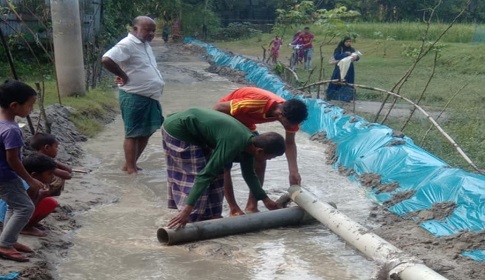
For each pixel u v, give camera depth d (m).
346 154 8.97
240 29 41.88
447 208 6.36
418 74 20.47
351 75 14.88
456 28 28.31
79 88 12.39
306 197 6.38
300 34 22.50
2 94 4.86
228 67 22.09
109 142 10.24
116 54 8.02
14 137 4.80
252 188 6.33
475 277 5.09
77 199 6.99
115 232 6.16
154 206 7.00
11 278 4.69
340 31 15.12
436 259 5.43
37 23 16.47
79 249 5.70
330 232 6.30
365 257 5.64
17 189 5.01
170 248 5.77
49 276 5.00
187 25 41.16
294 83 17.14
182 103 14.65
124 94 8.20
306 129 11.66
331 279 5.18
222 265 5.43
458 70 21.69
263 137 5.66
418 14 39.94
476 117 12.43
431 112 13.13
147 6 24.94
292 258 5.62
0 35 6.63
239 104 6.16
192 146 6.03
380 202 7.21
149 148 9.89
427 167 7.35
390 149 8.16
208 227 5.95
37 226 5.87
